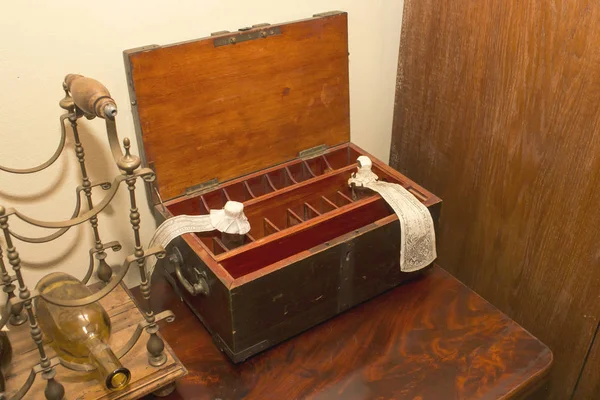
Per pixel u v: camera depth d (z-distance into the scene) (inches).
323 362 35.4
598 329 39.1
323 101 43.8
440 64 44.4
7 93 32.2
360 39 45.9
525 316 44.8
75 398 29.5
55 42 32.5
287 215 41.3
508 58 38.7
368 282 38.6
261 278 32.0
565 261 39.7
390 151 53.7
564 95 35.9
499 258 45.3
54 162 35.1
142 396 31.3
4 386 30.3
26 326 34.6
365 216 39.4
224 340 34.5
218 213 37.0
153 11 35.2
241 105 39.5
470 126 43.6
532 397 36.2
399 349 36.4
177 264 36.9
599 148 34.9
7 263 35.9
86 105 27.3
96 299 26.9
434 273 42.8
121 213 39.5
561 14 34.5
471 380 34.2
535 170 39.6
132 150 38.4
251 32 38.0
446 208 48.9
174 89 36.2
